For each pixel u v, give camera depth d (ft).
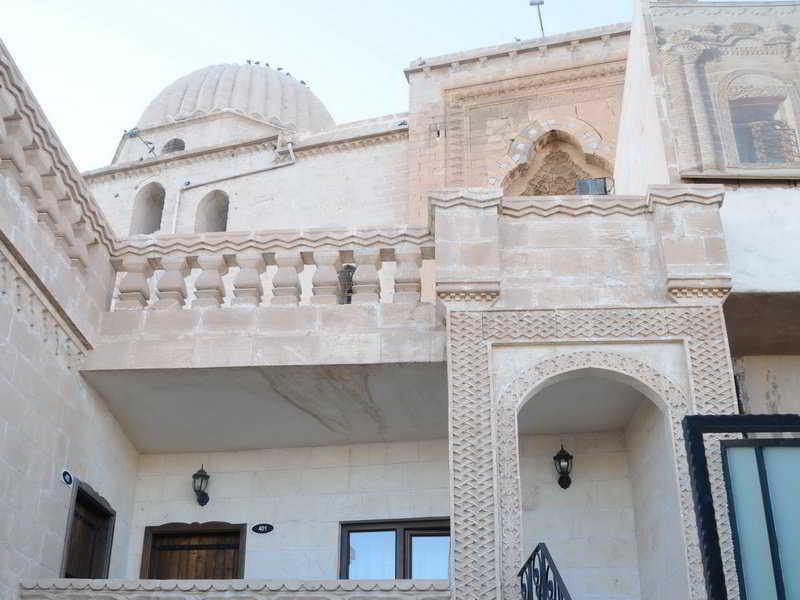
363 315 39.06
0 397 33.17
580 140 75.05
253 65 114.83
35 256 35.17
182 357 38.86
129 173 89.86
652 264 37.32
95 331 39.58
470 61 79.82
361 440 44.14
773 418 27.37
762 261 38.81
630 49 50.65
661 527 36.11
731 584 30.78
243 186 83.71
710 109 43.09
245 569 42.68
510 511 33.14
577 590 39.68
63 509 37.47
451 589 32.04
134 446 44.50
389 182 79.46
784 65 44.19
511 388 35.12
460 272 36.81
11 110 33.76
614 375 35.50
